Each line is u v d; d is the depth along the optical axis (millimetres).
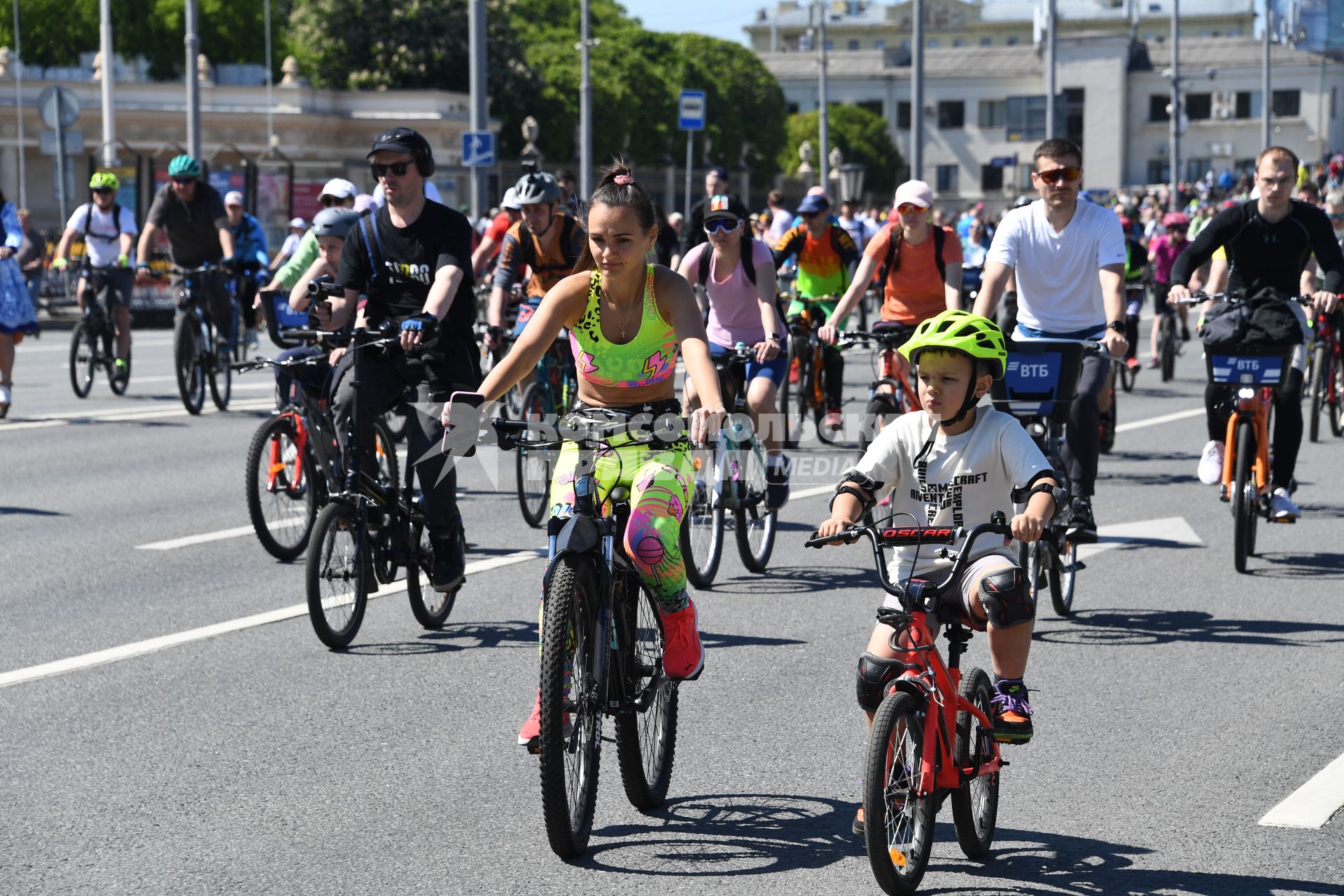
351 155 82188
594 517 5934
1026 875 5652
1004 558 5684
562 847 5695
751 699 7883
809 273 17141
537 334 6109
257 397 21328
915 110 42719
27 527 12406
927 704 5395
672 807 6371
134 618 9516
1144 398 22047
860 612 9836
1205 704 7785
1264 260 10992
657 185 93688
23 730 7336
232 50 88188
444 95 82750
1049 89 54906
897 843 5367
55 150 34000
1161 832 6059
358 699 7852
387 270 9312
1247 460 10805
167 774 6730
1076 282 9906
